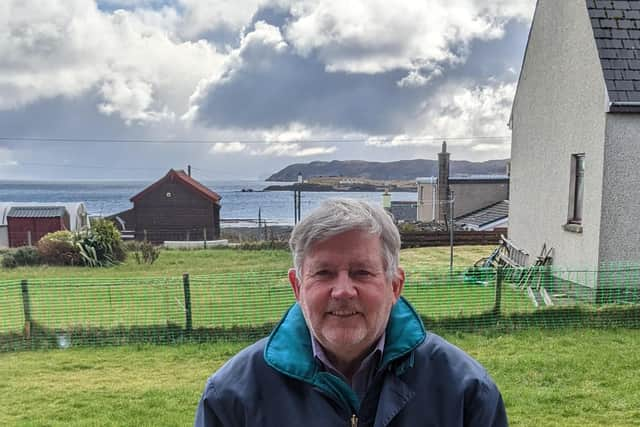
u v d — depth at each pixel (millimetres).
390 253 1461
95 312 7652
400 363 1452
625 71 7879
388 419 1397
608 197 7969
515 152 11633
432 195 27125
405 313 1550
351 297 1388
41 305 8172
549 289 8164
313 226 1422
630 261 8008
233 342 6375
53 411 4285
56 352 6113
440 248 17359
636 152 7918
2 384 4992
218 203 28656
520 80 11328
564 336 6188
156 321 6934
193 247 19141
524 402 4203
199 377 5184
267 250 17938
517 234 11508
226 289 8688
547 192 9914
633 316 6703
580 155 8828
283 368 1453
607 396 4320
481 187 25203
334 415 1416
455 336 6273
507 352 5621
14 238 22125
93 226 16406
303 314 1536
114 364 5625
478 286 7699
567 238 9109
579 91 8672
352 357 1467
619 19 8266
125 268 14617
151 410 4258
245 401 1453
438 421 1421
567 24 9070
